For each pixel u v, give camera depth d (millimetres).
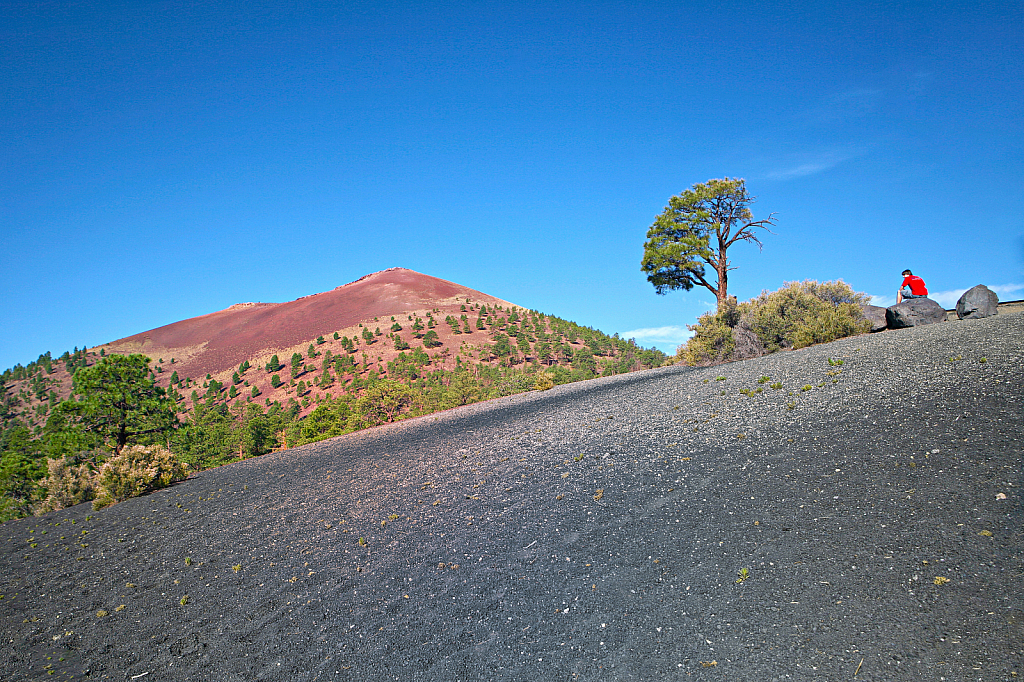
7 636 6363
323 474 13359
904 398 7762
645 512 6371
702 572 4836
